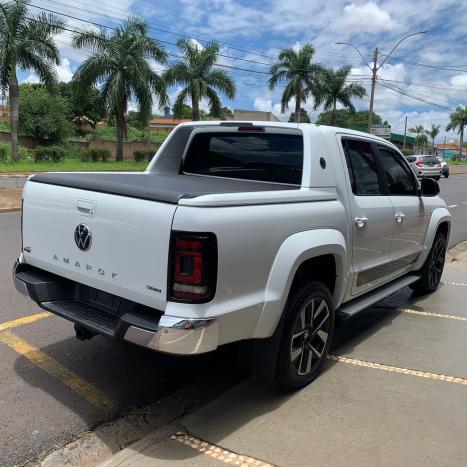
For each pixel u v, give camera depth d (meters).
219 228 2.97
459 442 3.26
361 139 4.73
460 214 16.08
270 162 4.46
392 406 3.71
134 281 3.17
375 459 3.07
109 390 4.00
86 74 34.38
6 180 22.81
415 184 5.78
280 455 3.12
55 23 31.41
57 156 36.69
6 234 10.28
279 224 3.39
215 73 37.84
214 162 4.90
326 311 4.04
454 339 5.07
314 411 3.63
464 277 7.75
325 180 4.03
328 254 3.93
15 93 32.91
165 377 4.25
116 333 3.19
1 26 30.64
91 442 3.33
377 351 4.75
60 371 4.27
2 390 3.93
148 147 52.00
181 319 2.93
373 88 37.56
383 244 4.88
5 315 5.48
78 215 3.52
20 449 3.22
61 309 3.68
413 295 6.65
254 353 3.66
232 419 3.53
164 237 2.97
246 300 3.21
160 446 3.22
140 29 34.66
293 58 42.12
